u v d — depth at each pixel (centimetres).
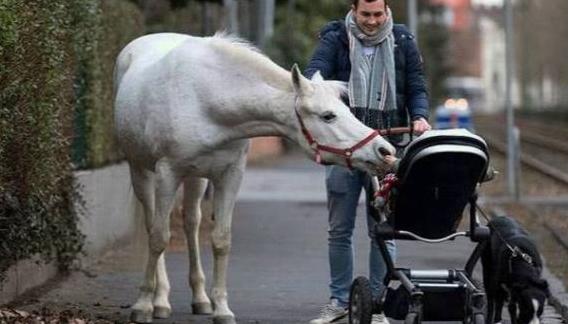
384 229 1160
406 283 1138
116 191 2034
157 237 1307
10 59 1277
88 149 1891
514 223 1198
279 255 1983
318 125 1198
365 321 1167
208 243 2123
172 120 1265
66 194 1647
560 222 2597
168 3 2836
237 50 1250
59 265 1672
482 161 1122
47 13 1388
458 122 5297
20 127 1337
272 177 4175
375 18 1302
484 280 1222
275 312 1435
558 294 1530
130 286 1612
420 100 1317
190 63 1264
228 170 1288
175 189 1290
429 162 1116
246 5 5456
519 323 1160
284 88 1232
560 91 12638
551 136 7975
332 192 1341
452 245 2108
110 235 1983
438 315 1150
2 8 1238
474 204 1158
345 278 1348
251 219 2591
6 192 1355
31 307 1405
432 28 11719
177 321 1353
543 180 4159
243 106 1241
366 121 1310
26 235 1427
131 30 2231
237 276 1739
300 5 6506
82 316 1318
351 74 1311
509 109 3388
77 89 1773
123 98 1352
